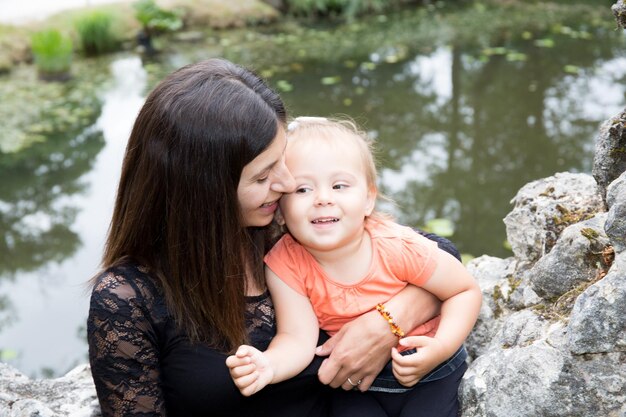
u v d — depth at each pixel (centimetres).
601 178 148
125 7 830
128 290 138
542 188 174
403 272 156
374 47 765
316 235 152
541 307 150
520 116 572
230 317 142
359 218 154
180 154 132
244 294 150
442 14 889
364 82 662
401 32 817
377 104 609
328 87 650
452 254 165
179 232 136
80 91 654
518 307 167
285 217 155
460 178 484
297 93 635
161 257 142
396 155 519
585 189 167
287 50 768
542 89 620
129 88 661
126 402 138
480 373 148
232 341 144
